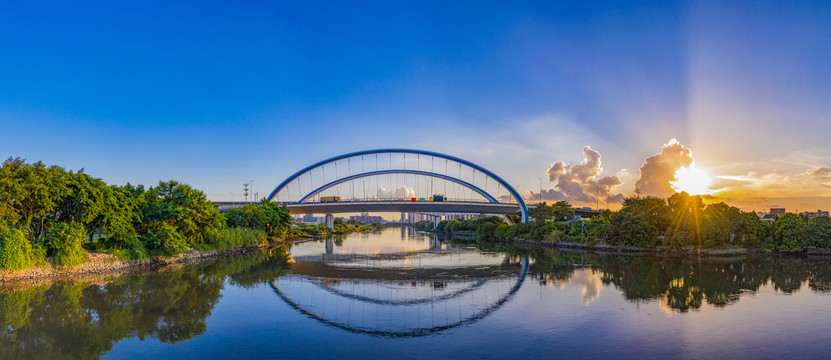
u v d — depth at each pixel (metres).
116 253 54.50
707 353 21.12
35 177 44.09
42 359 20.86
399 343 22.94
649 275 46.75
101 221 52.19
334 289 39.12
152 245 59.84
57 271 47.28
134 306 31.78
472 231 182.00
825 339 23.16
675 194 79.62
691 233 72.06
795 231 71.31
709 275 46.69
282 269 54.59
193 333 24.84
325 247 100.88
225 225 86.38
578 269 52.72
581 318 27.59
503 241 128.38
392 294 36.66
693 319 27.16
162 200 65.44
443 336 24.12
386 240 143.12
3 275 42.81
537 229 111.25
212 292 37.44
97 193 49.97
